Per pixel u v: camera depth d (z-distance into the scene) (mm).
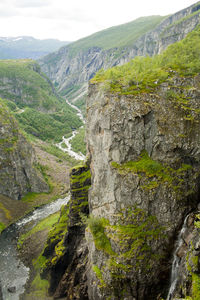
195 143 50562
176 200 49812
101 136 55781
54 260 71688
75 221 70250
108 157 53531
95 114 57938
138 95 52000
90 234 54812
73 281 63281
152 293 48938
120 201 51562
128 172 50875
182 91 51938
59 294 67500
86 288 59562
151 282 48281
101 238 52594
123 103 52250
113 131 52469
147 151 52188
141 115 50844
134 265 47750
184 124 50469
